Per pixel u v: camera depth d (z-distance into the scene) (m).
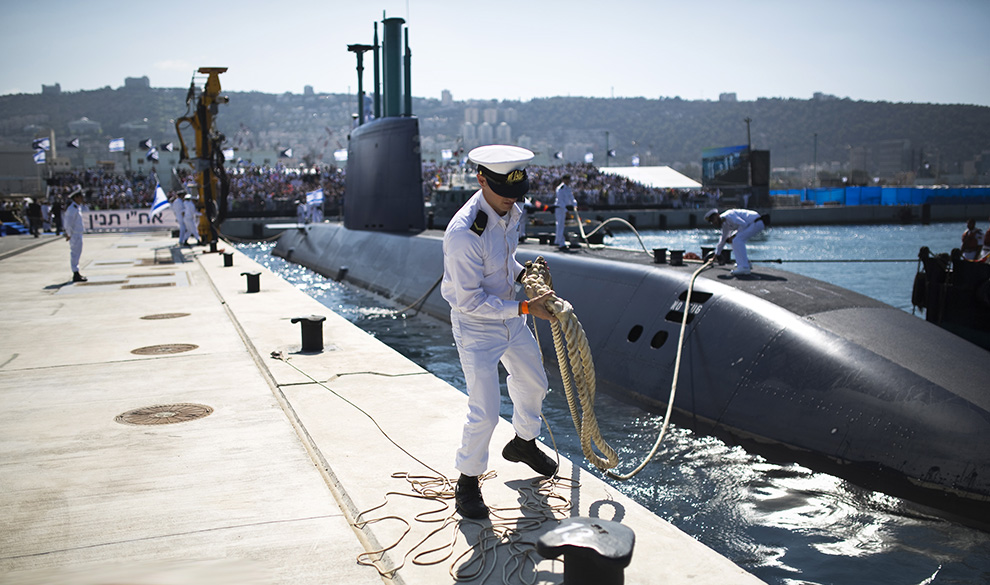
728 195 56.09
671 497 5.52
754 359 6.65
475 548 3.14
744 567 4.54
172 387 6.40
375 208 17.50
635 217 48.28
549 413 7.51
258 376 6.77
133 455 4.61
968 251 15.65
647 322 8.09
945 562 4.52
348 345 7.91
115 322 9.93
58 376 6.82
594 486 3.82
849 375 5.94
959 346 6.26
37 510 3.74
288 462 4.44
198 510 3.72
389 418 5.15
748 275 8.38
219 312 10.79
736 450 6.32
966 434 5.11
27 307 11.32
